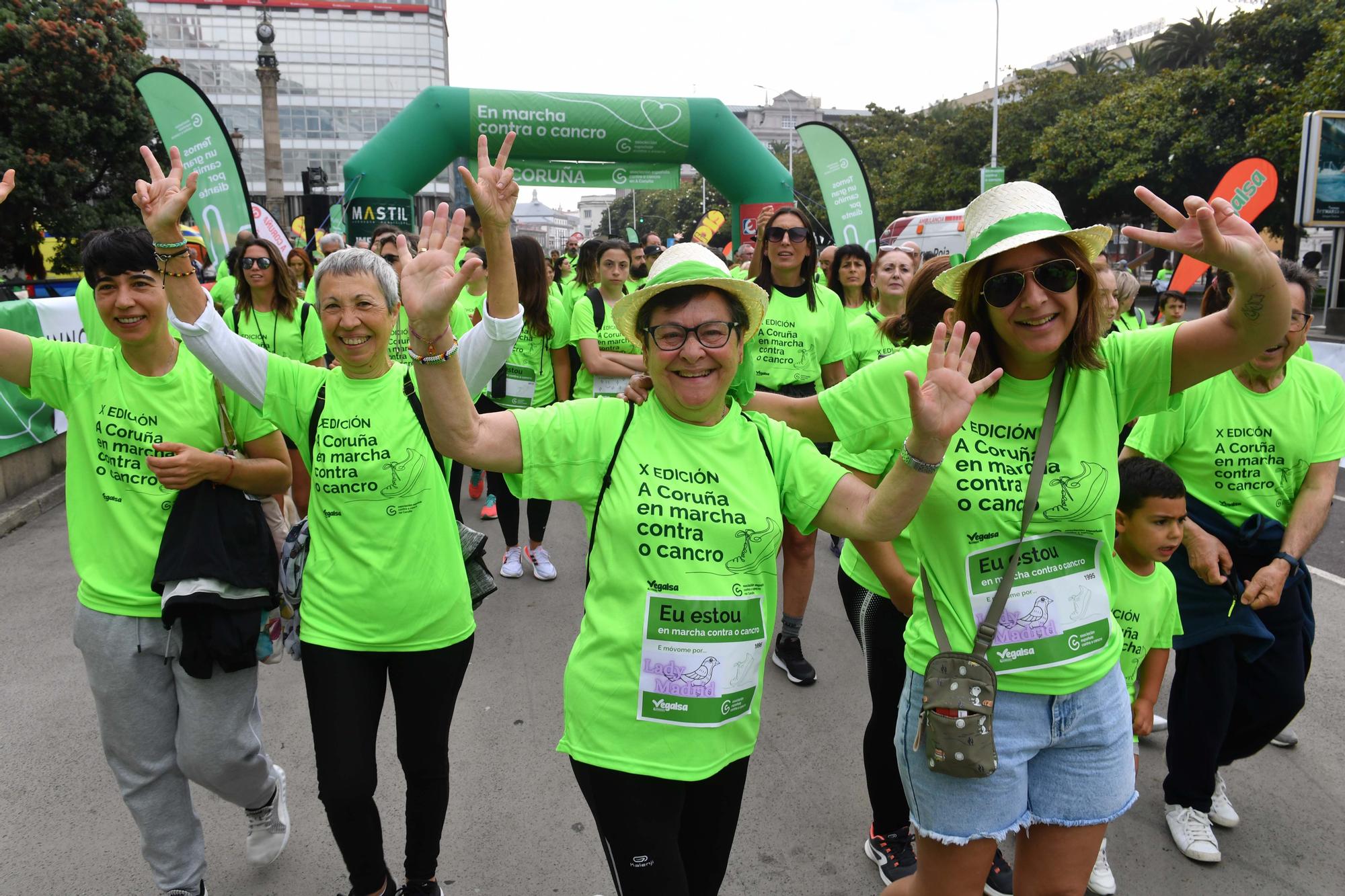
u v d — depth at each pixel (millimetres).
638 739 1895
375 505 2453
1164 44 41625
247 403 2533
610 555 1926
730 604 1895
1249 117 24891
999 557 2031
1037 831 2137
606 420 1956
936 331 1772
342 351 2479
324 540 2492
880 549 2523
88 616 2457
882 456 2514
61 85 17000
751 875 2891
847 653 4617
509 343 2203
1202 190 28250
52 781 3404
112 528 2467
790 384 4555
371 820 2422
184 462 2377
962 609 2053
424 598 2496
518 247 5461
